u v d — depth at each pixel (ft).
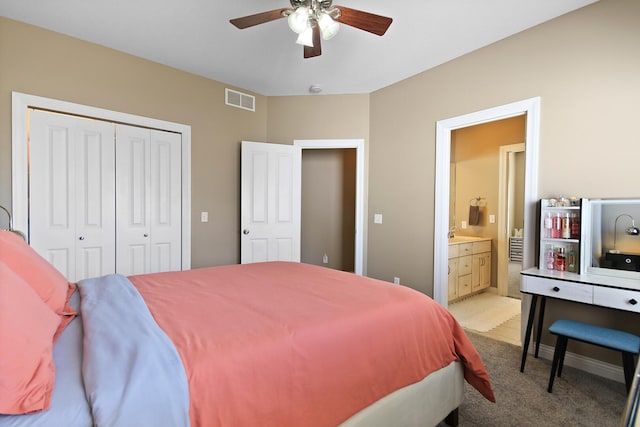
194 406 2.73
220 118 12.05
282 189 12.90
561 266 7.49
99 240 9.44
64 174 8.84
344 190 15.17
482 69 9.27
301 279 6.36
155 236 10.53
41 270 4.20
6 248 3.92
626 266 6.63
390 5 7.33
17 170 8.10
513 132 13.80
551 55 7.86
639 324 6.68
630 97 6.73
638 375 2.97
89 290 4.96
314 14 6.40
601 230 6.93
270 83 12.10
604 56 7.05
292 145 13.25
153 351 2.96
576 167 7.47
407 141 11.43
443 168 10.39
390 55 9.77
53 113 8.66
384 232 12.25
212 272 7.00
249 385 3.09
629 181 6.75
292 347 3.50
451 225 15.92
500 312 11.66
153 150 10.46
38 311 3.11
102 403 2.38
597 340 5.85
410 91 11.32
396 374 4.37
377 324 4.34
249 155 12.36
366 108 12.82
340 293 5.33
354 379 3.90
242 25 6.49
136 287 5.59
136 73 9.98
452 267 12.42
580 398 6.14
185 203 11.15
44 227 8.55
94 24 8.26
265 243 12.65
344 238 15.19
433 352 4.92
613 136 6.95
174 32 8.62
